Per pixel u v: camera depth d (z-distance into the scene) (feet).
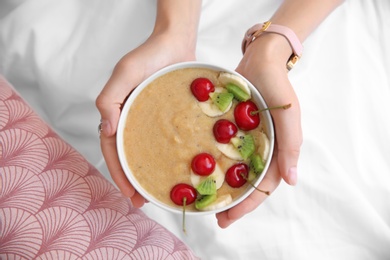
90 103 2.29
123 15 2.32
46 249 1.64
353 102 2.27
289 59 2.05
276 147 1.85
